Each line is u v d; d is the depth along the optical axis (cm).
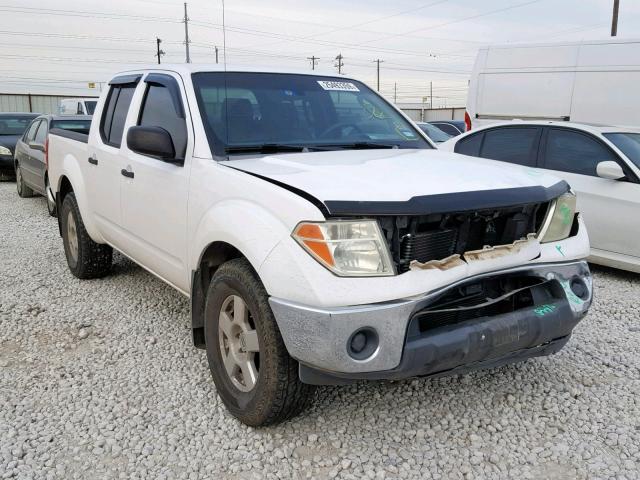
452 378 367
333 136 392
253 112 379
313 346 255
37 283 556
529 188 298
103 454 291
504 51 1102
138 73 463
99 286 546
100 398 343
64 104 2117
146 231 409
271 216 278
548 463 284
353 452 290
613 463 282
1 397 344
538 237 313
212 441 300
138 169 410
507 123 714
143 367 383
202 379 366
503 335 280
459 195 273
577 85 1012
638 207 575
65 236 581
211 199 323
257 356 300
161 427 313
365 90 456
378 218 262
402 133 429
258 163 326
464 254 280
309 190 269
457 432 307
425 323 276
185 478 272
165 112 396
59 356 400
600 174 597
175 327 449
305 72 436
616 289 563
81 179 520
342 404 334
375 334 255
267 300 278
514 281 302
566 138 652
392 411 328
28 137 1080
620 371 379
